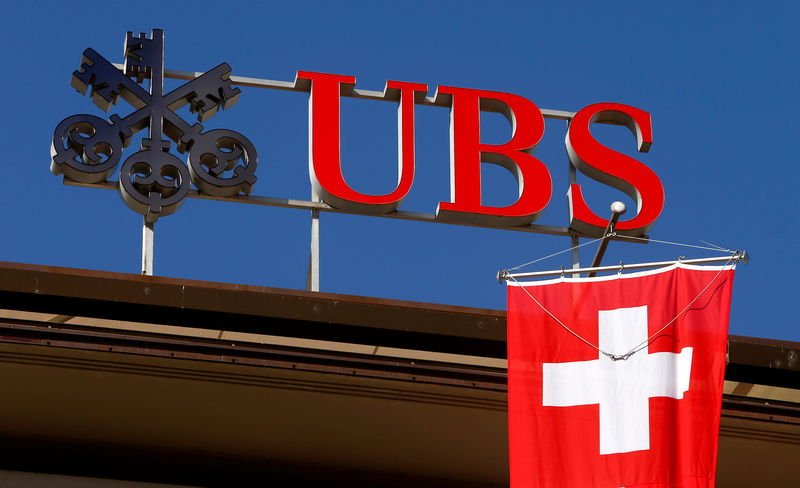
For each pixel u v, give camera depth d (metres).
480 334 22.23
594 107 28.48
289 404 22.89
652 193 27.33
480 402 22.78
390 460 24.22
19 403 22.92
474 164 27.23
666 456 20.45
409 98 27.91
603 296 21.64
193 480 23.81
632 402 20.86
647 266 22.05
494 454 23.98
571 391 21.03
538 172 27.23
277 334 21.91
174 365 22.12
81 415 23.20
